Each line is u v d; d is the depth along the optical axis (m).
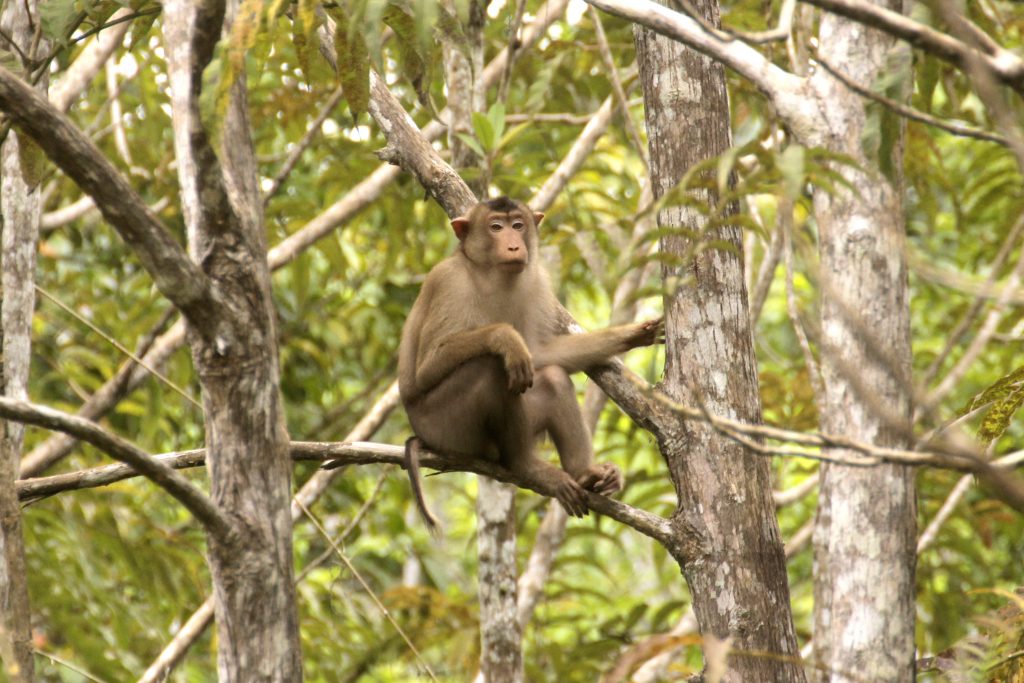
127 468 8.42
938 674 7.89
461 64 12.95
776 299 23.89
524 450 10.71
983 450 7.85
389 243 18.17
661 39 8.59
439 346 11.16
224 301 5.77
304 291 18.14
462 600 19.09
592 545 24.47
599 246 15.46
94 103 20.08
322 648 17.88
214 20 5.71
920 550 13.48
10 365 9.78
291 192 19.58
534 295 11.93
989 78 4.48
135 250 5.52
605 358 9.78
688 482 8.28
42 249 19.39
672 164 8.48
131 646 18.30
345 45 7.50
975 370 19.02
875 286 6.69
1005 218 14.19
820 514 7.46
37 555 16.48
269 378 5.92
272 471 5.89
